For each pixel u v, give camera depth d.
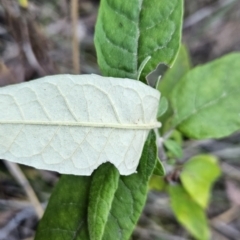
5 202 0.34
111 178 0.16
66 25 0.37
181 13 0.17
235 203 0.40
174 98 0.24
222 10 0.41
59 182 0.18
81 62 0.37
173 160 0.27
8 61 0.33
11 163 0.32
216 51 0.43
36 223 0.35
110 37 0.17
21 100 0.13
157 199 0.37
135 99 0.15
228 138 0.40
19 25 0.30
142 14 0.17
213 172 0.28
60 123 0.14
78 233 0.18
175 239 0.37
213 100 0.23
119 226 0.18
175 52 0.17
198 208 0.29
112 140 0.15
